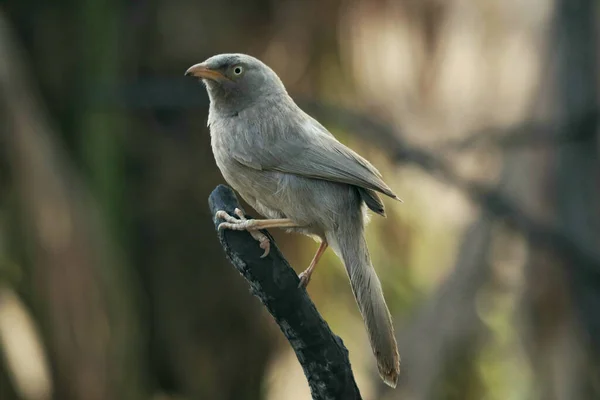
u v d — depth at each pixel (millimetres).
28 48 14500
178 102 15000
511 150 13984
